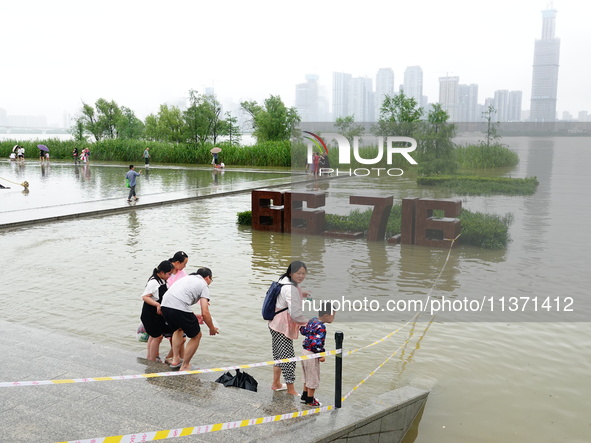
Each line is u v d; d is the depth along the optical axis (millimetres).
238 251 13328
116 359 6410
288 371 5590
